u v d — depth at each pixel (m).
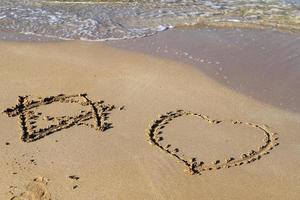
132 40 12.02
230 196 7.20
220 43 11.64
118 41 11.98
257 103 9.35
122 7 14.41
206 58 10.93
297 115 8.97
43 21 13.39
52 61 10.98
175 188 7.34
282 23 12.79
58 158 7.96
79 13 13.98
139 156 8.00
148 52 11.32
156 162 7.86
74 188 7.35
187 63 10.76
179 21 13.20
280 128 8.65
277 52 11.09
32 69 10.63
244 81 10.05
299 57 10.81
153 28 12.76
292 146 8.20
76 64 10.84
